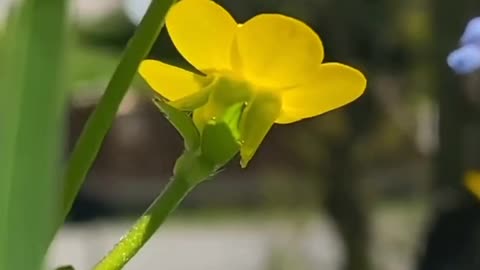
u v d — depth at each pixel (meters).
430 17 0.59
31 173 0.10
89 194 1.06
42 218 0.11
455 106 0.57
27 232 0.10
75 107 0.48
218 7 0.15
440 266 0.51
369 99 0.65
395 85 0.66
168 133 1.17
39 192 0.10
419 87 0.65
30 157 0.10
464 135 0.56
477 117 0.57
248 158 0.15
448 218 0.52
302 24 0.15
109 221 1.08
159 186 1.15
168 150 1.18
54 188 0.11
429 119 0.64
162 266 1.19
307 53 0.15
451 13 0.57
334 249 0.92
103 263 0.15
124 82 0.15
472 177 0.20
